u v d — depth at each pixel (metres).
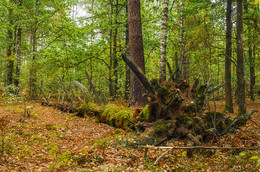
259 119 10.97
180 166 4.39
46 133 7.26
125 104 13.44
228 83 13.74
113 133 7.88
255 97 24.52
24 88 16.03
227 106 13.59
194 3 14.62
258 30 13.85
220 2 13.44
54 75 19.20
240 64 11.17
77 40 18.55
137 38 10.62
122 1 18.25
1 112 10.43
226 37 13.64
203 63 9.00
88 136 7.40
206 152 5.45
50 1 19.41
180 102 6.42
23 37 24.56
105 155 5.15
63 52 17.91
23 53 19.52
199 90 6.84
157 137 6.13
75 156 5.01
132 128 7.88
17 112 10.66
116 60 18.97
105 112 9.69
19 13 18.34
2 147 4.85
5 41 20.31
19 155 4.82
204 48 9.65
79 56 17.64
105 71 19.69
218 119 6.91
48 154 5.26
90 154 5.16
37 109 12.83
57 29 19.06
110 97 17.30
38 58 18.53
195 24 12.89
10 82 20.55
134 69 6.17
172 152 5.32
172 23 14.48
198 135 5.76
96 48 17.91
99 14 17.58
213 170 4.27
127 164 4.66
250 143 6.06
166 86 6.51
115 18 17.41
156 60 19.75
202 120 6.30
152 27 18.59
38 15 19.55
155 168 4.27
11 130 6.99
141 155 5.25
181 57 12.76
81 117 11.12
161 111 6.67
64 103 13.66
